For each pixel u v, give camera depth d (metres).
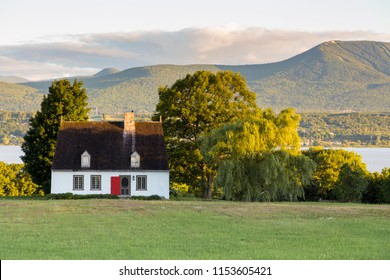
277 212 69.50
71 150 106.94
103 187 105.25
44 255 41.91
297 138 100.44
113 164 105.75
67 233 52.34
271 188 96.75
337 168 138.12
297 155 99.69
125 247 45.41
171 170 117.06
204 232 54.03
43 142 115.75
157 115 119.31
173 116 116.12
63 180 104.69
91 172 104.94
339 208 73.94
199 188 123.44
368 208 74.69
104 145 108.00
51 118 115.94
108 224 58.38
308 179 99.94
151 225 58.09
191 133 117.25
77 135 109.12
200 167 117.94
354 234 53.91
